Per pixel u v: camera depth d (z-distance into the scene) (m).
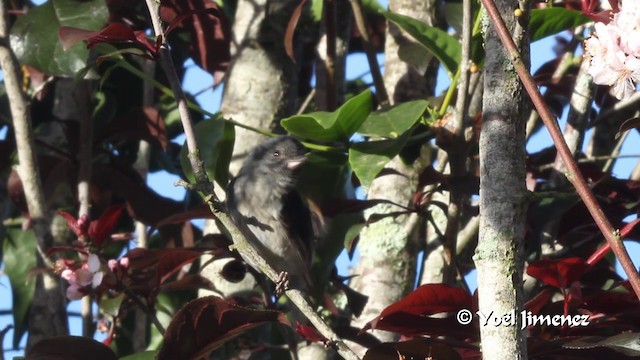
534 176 10.61
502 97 6.66
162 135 12.09
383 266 10.70
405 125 9.02
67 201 12.31
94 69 10.24
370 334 9.20
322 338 8.13
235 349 10.69
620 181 9.71
